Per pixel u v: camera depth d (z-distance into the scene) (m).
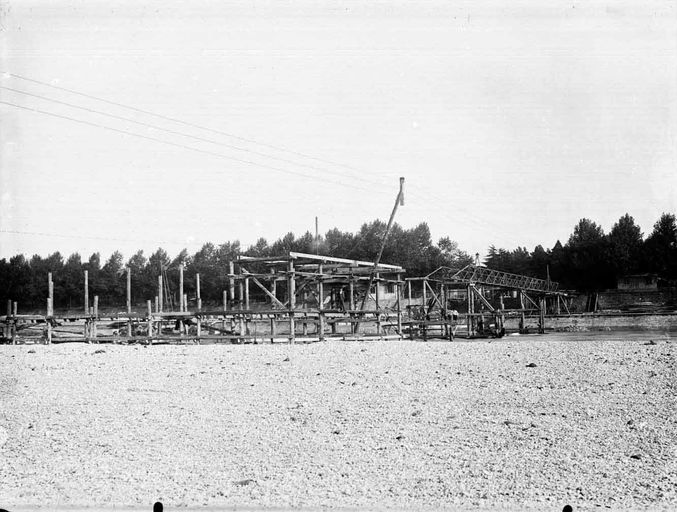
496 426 10.86
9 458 9.86
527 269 79.81
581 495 7.59
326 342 28.02
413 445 9.91
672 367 15.56
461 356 19.39
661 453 9.14
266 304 52.25
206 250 87.69
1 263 60.72
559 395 13.09
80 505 7.60
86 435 11.15
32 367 19.55
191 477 8.71
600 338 36.31
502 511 7.11
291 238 90.94
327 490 7.99
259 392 14.58
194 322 35.62
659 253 65.00
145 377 17.17
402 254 82.50
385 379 15.65
